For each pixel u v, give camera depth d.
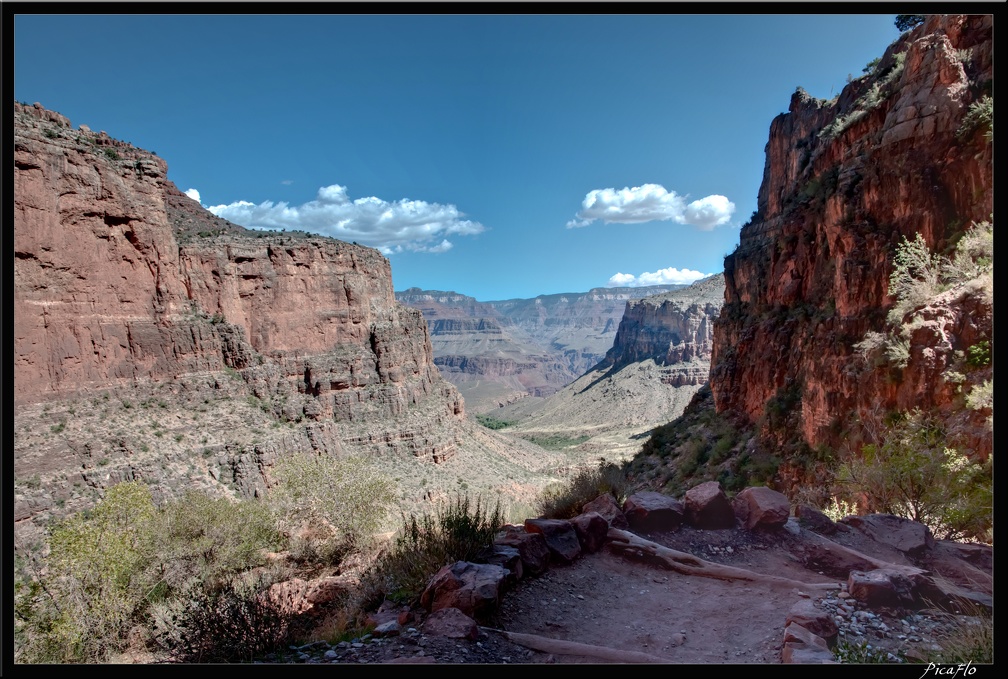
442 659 6.04
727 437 37.47
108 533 21.02
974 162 19.25
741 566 8.80
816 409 23.44
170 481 48.91
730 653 6.29
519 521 13.95
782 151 61.91
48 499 40.44
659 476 42.06
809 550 8.94
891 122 23.52
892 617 6.67
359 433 77.19
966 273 16.94
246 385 65.75
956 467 10.73
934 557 8.60
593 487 13.41
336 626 7.91
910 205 21.42
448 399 104.56
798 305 33.84
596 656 6.13
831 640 6.15
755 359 37.78
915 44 23.61
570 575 8.66
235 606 7.18
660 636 6.84
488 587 7.16
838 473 15.05
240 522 28.11
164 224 58.47
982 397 13.18
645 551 9.16
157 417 53.62
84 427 46.47
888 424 16.91
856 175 26.42
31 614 17.33
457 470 82.62
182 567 21.69
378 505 30.61
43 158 46.19
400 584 8.69
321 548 26.81
